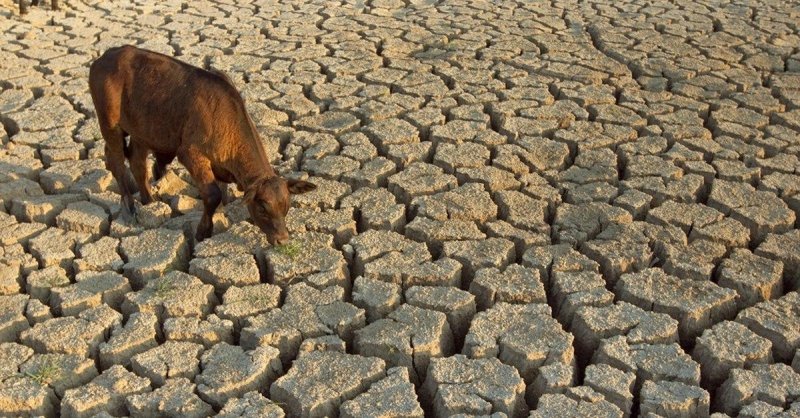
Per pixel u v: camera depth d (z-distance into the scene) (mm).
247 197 5504
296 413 4590
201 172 5816
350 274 5965
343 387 4664
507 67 9758
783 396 4566
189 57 9969
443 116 8305
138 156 6293
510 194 6832
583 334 5180
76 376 4754
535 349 4902
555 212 6672
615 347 4949
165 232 6129
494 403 4559
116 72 5922
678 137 8023
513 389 4629
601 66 9812
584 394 4578
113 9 11758
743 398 4609
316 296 5461
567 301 5430
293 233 6199
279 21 11492
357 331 5141
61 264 5816
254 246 5988
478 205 6652
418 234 6270
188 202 6578
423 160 7602
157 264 5730
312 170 7215
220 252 5902
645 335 5047
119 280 5574
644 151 7660
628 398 4590
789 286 5938
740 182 7156
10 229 6129
